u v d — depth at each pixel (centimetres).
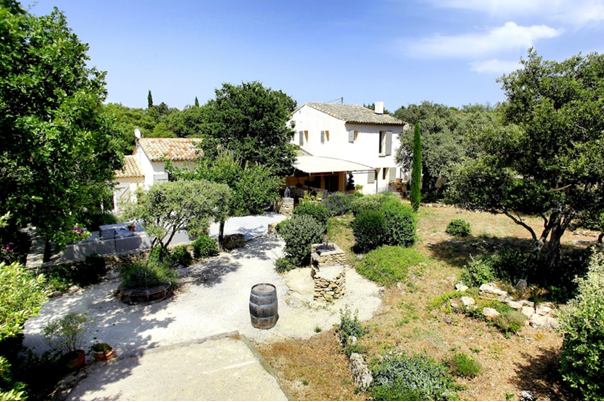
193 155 2697
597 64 1236
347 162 3045
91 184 1330
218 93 2434
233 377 845
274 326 1160
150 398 760
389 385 780
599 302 728
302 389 834
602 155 1020
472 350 969
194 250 1798
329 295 1312
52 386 825
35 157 828
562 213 1227
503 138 1294
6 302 680
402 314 1196
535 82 1348
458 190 1460
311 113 3450
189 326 1155
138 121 5394
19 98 933
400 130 3578
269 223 2361
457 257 1664
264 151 2427
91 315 1216
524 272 1296
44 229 944
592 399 702
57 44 1035
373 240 1792
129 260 1672
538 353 941
